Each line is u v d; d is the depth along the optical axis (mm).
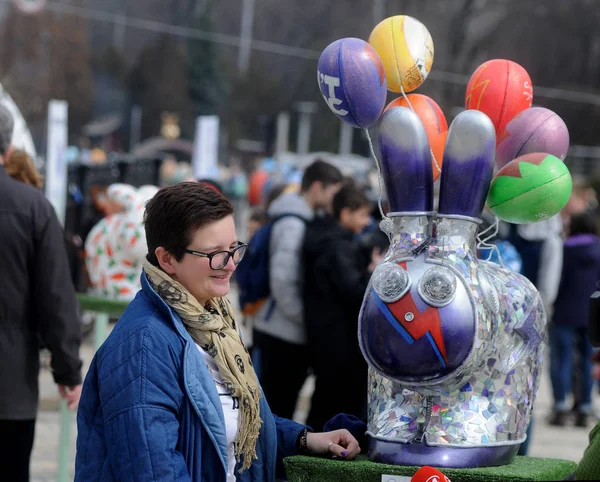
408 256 3225
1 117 5066
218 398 3219
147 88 63656
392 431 3275
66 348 5078
